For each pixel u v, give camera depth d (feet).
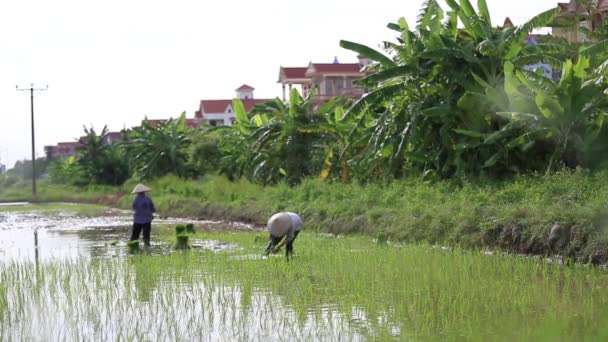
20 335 105.29
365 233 225.35
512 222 173.99
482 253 170.19
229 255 182.09
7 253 218.38
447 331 97.86
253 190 351.67
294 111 353.51
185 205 389.39
